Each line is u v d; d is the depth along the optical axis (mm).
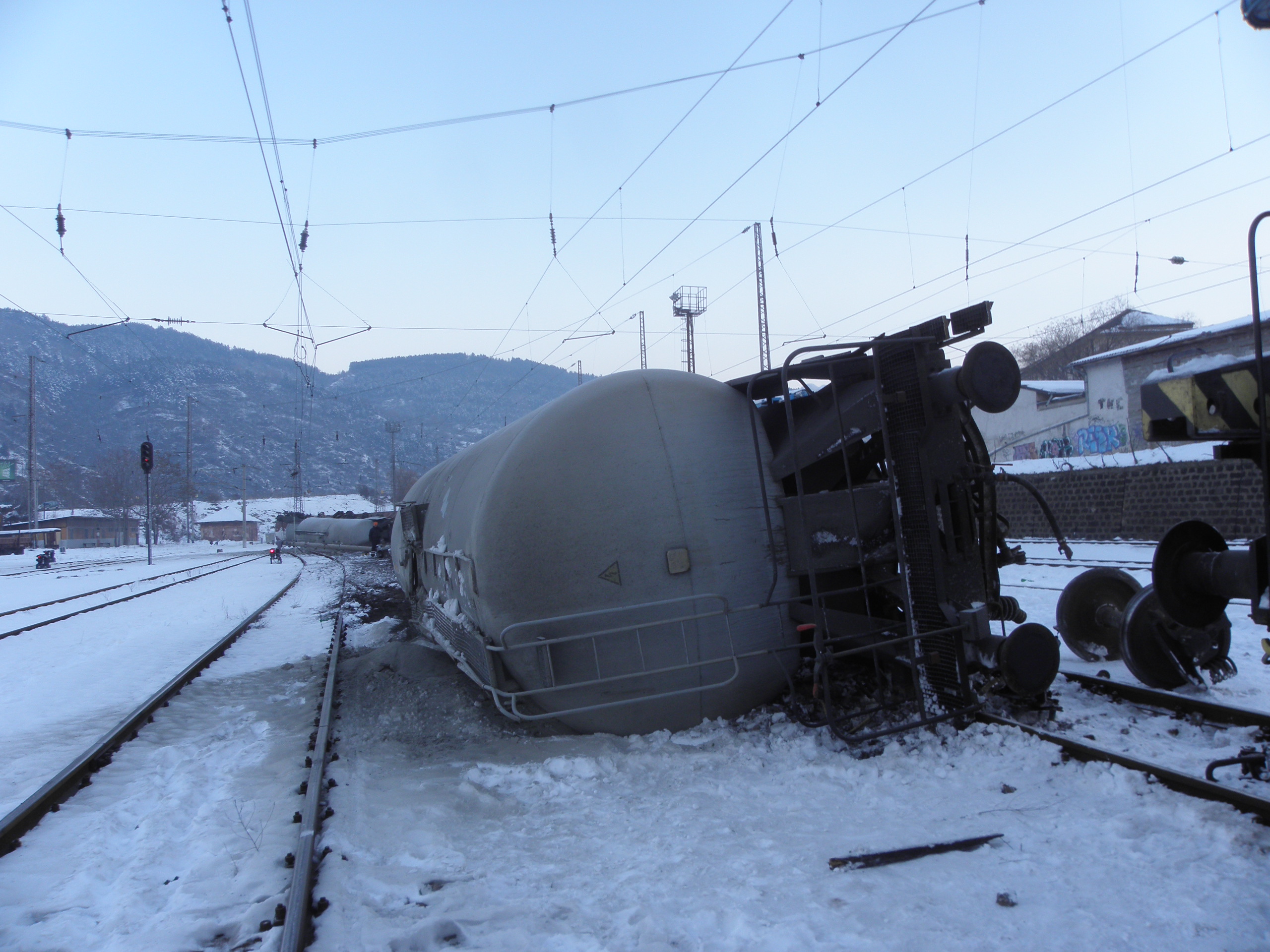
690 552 6008
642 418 6266
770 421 6754
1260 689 6371
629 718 6051
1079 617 7617
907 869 3646
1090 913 3139
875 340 5543
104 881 4262
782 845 4012
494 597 6012
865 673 6688
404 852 4312
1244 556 3904
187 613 18953
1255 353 3262
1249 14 3711
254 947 3375
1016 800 4328
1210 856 3508
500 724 6914
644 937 3197
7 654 13352
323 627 15070
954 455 5781
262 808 5086
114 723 8109
